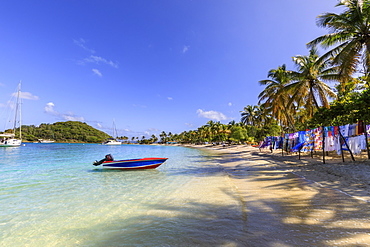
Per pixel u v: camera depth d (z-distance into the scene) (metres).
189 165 18.03
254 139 62.97
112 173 13.59
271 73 30.53
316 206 5.28
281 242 3.53
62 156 27.78
